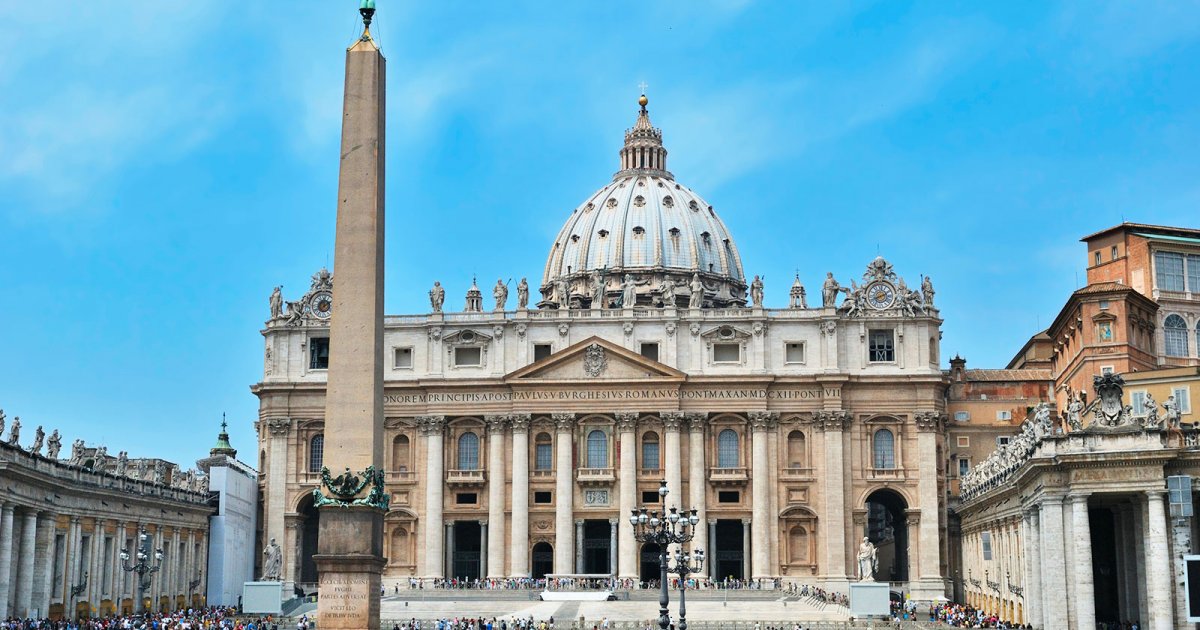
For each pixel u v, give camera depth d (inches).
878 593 3900.1
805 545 5447.8
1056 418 3464.6
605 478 5467.5
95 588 3873.0
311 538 5802.2
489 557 5477.4
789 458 5502.0
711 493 5487.2
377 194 2130.9
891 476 5428.2
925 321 5516.7
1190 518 2787.9
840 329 5541.3
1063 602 2933.1
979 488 4355.3
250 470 6072.8
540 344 5600.4
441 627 3718.0
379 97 2162.9
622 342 5575.8
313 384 5610.2
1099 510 3405.5
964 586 5162.4
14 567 3351.4
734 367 5531.5
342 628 2021.4
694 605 4571.9
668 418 5477.4
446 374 5605.3
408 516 5546.3
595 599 4724.4
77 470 3722.9
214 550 4985.2
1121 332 4264.3
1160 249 4493.1
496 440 5536.4
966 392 5610.2
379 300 2126.0
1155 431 2819.9
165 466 4776.1
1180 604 2746.1
